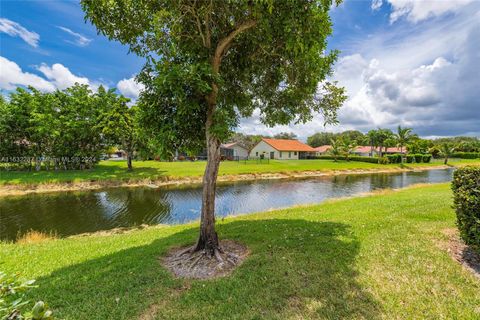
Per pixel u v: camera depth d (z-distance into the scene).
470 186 3.81
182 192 16.89
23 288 1.36
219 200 14.85
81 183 18.62
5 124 21.22
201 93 3.78
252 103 6.25
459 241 4.47
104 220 10.50
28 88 22.25
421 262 3.68
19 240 7.79
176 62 4.39
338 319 2.55
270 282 3.33
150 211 11.99
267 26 3.95
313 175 28.86
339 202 11.07
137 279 3.62
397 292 2.97
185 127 4.10
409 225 5.54
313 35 3.83
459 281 3.16
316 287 3.14
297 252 4.25
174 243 5.35
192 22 4.34
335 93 5.52
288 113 6.10
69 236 8.47
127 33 4.26
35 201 14.12
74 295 3.25
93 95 24.06
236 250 4.67
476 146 62.44
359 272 3.47
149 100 3.89
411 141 46.97
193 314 2.74
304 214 7.96
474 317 2.51
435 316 2.54
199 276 3.69
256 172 26.78
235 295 3.07
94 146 25.66
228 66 5.36
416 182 23.20
